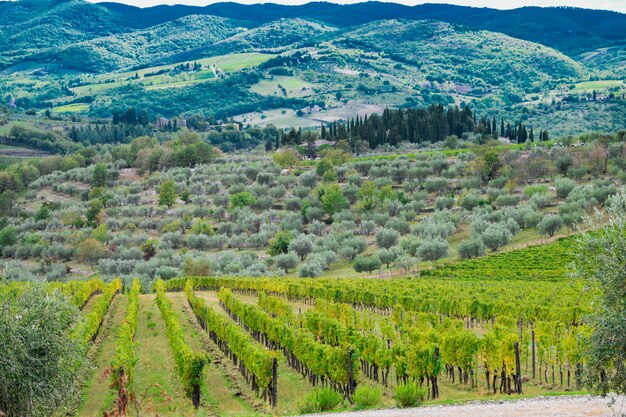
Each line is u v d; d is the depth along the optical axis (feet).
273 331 151.53
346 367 109.70
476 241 343.87
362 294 224.33
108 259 424.05
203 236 455.63
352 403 101.91
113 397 115.14
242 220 491.72
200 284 325.21
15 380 80.33
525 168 512.63
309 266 347.15
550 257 306.55
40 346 82.02
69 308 88.53
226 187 623.77
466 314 188.55
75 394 90.17
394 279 292.61
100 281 301.02
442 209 460.96
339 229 444.96
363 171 616.80
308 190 560.20
